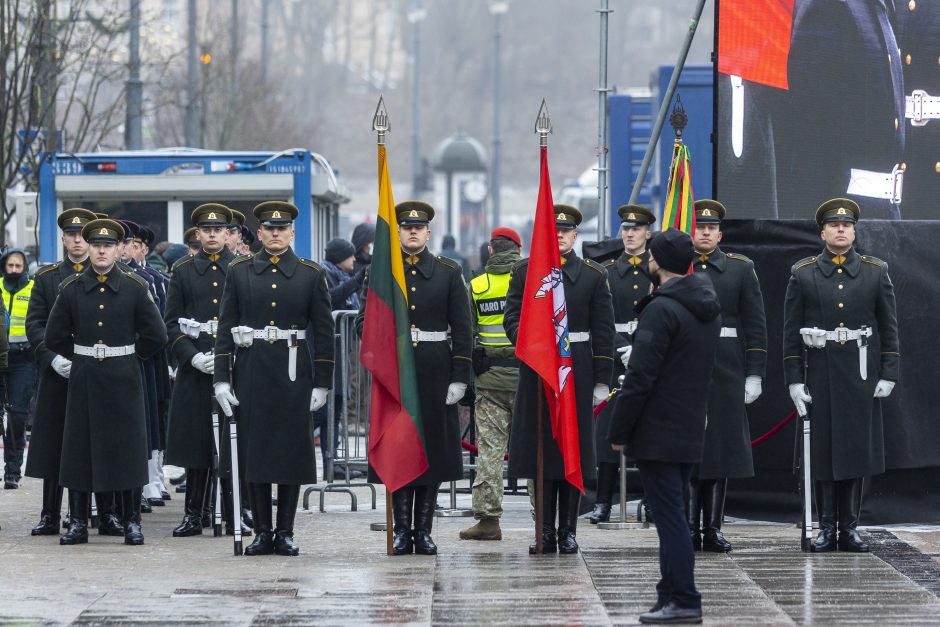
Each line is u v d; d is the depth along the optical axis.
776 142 33.69
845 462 27.56
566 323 27.03
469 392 29.69
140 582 24.77
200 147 86.56
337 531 30.56
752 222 31.05
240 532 27.44
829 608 22.83
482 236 124.50
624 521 31.02
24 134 52.81
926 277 30.39
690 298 22.34
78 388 28.91
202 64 91.19
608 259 32.69
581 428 27.61
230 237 31.98
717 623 21.89
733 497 31.66
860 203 34.25
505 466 35.59
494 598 23.45
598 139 37.19
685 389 22.30
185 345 29.98
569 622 21.92
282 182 47.50
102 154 47.72
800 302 28.11
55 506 30.17
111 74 66.06
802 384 28.03
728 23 33.34
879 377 28.03
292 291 27.44
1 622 21.86
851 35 34.09
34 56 52.97
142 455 29.02
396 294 27.25
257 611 22.53
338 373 37.88
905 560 26.78
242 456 27.61
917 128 34.53
